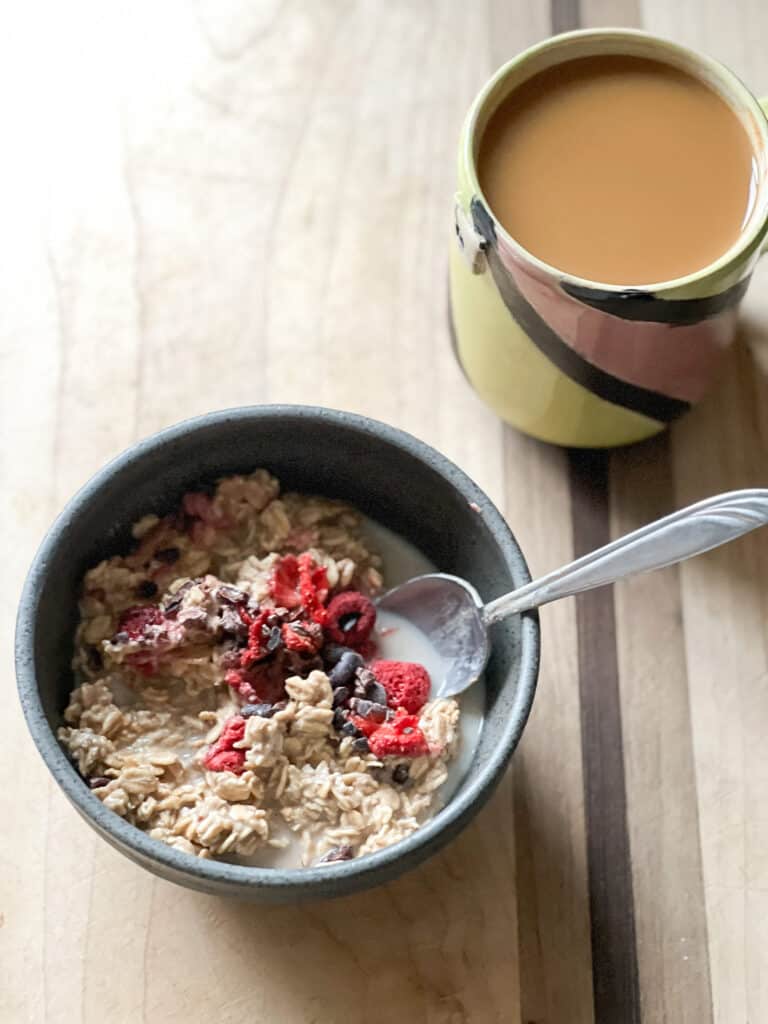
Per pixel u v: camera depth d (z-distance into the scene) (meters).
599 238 0.39
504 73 0.40
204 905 0.39
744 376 0.47
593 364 0.40
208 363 0.46
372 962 0.39
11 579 0.43
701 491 0.45
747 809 0.41
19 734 0.41
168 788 0.37
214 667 0.39
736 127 0.41
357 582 0.42
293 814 0.37
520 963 0.39
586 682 0.43
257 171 0.49
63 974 0.38
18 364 0.46
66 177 0.49
